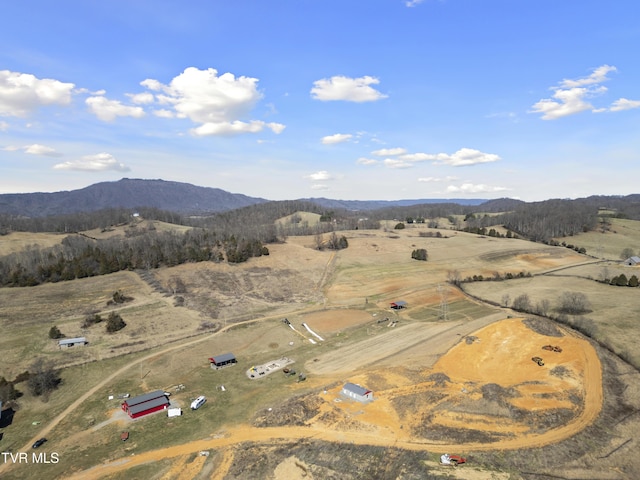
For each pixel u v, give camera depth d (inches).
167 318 4084.6
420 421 2329.0
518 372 2896.2
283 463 2010.3
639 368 2829.7
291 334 3917.3
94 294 4581.7
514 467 1926.7
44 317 3885.3
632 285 4729.3
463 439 2146.9
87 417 2492.6
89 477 1950.1
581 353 3036.4
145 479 1927.9
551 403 2438.5
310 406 2541.8
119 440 2252.7
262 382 2938.0
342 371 3056.1
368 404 2544.3
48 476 1963.6
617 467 1926.7
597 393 2541.8
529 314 4047.7
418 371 2972.4
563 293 4589.1
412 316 4350.4
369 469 1945.1
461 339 3506.4
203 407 2603.3
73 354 3282.5
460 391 2623.0
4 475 1972.2
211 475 1950.1
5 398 2628.0
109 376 3036.4
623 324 3503.9
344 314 4500.5
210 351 3513.8
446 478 1845.5
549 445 2071.9
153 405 2544.3
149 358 3334.2
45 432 2342.5
